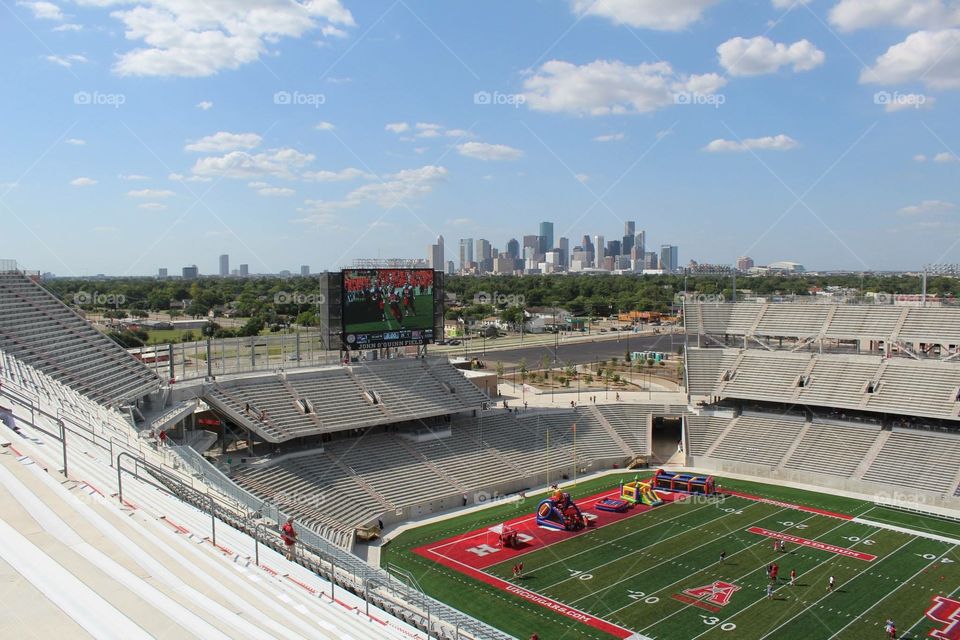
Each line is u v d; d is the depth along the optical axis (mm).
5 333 65438
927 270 96250
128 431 52219
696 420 97000
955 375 84750
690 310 106250
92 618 19531
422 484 76312
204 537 33219
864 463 82062
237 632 21234
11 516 25359
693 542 64625
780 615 50000
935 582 55250
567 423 97812
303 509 64125
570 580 56406
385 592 44094
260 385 78375
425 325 92062
